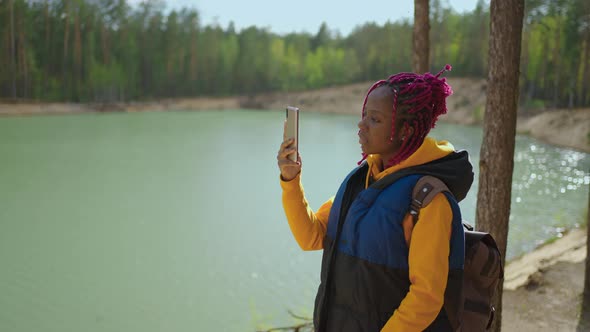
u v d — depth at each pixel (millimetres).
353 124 61281
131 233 16422
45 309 10562
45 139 43031
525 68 58625
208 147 38781
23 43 79250
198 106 96375
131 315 10281
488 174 3904
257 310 10156
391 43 98125
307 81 104500
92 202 20828
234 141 42969
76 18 86188
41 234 16375
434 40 83312
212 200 21016
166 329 9523
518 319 6207
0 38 77250
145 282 12125
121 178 26031
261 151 36531
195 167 29438
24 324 9914
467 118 62625
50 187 23719
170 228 16938
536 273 7520
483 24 76750
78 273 12820
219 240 15500
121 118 70250
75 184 24500
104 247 14977
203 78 103438
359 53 104562
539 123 46625
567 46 54312
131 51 95188
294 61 108188
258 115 79938
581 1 53312
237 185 24141
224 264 13352
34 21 82875
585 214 15852
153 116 75125
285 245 14875
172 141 42594
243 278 12273
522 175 26500
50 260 13828
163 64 99938
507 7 3611
